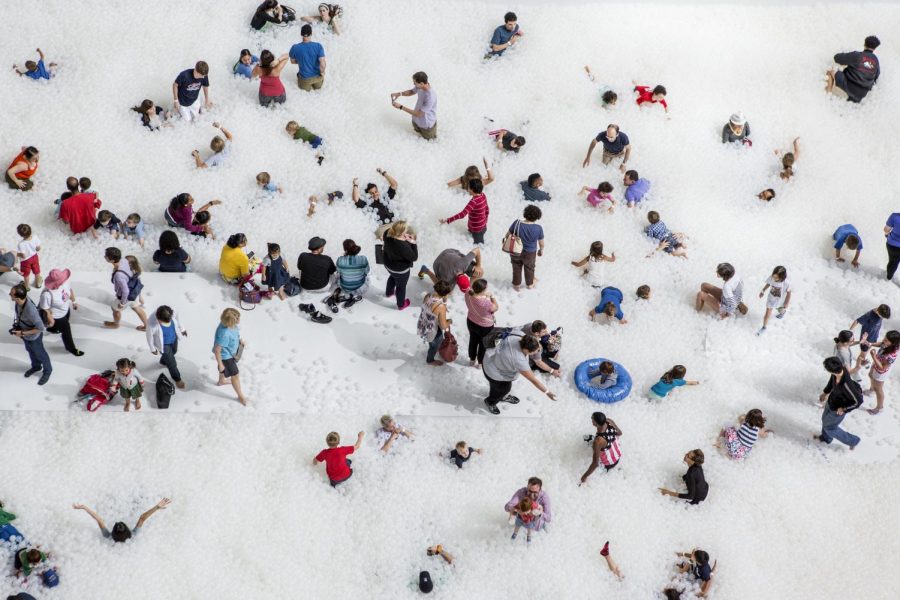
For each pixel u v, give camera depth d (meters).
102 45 19.19
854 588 14.23
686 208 18.20
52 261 16.41
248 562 13.61
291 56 18.67
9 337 15.36
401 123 18.94
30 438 14.35
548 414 15.34
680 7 20.94
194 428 14.65
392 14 20.28
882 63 20.41
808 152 19.22
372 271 16.88
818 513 14.85
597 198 17.84
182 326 15.71
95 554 13.37
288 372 15.35
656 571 14.09
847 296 17.34
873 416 15.93
